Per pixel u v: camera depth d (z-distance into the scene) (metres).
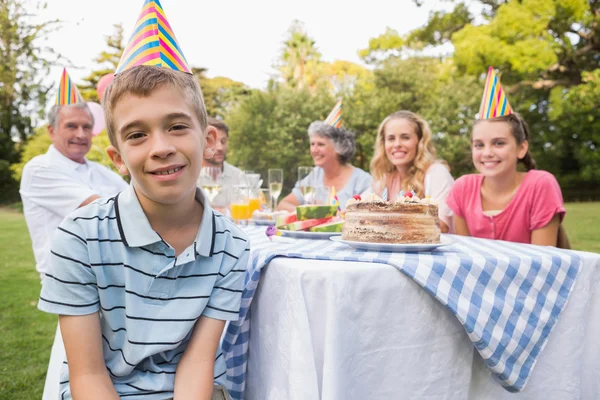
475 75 15.48
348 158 3.66
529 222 2.19
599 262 1.54
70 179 2.65
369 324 1.27
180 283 1.25
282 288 1.30
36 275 6.07
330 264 1.29
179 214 1.26
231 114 16.53
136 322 1.21
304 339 1.21
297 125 15.81
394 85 16.00
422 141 2.97
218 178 3.14
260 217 2.58
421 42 17.22
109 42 20.11
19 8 18.12
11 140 17.98
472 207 2.34
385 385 1.31
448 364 1.40
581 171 16.22
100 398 1.17
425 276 1.29
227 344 1.48
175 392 1.22
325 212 1.97
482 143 2.29
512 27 14.36
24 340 3.54
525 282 1.41
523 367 1.41
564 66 15.47
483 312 1.34
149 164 1.17
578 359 1.52
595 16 14.72
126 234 1.21
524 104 15.59
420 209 1.52
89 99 19.88
